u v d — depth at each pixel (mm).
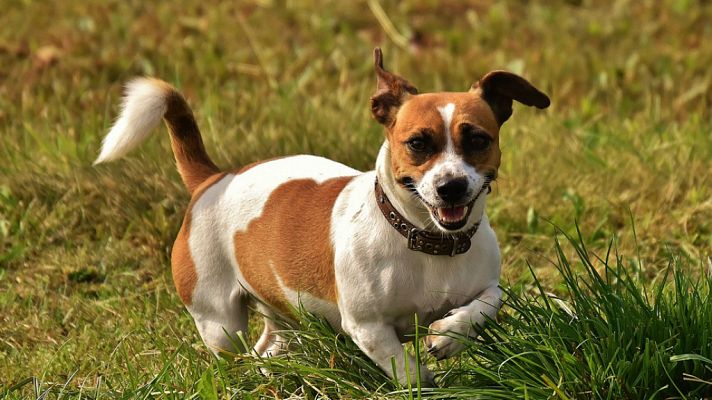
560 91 11195
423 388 5527
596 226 8320
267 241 6145
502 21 13172
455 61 12000
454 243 5590
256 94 10875
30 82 11430
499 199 8570
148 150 9016
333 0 13727
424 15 13562
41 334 7289
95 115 10320
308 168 6355
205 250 6430
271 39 12664
